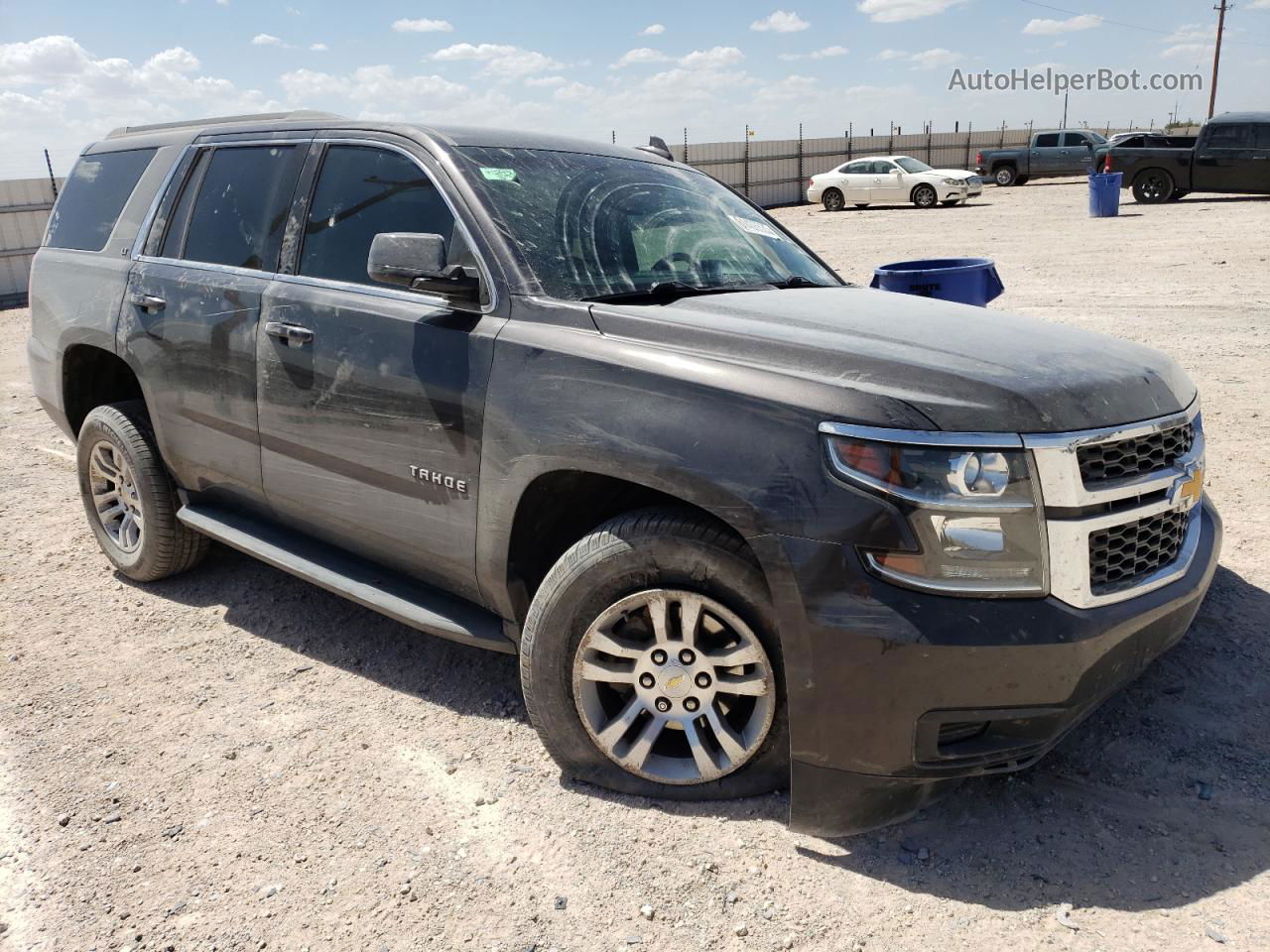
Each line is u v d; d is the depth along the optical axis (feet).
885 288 16.85
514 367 9.14
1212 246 48.47
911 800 8.09
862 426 7.43
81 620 13.52
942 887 7.81
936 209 83.92
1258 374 23.68
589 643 8.75
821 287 11.70
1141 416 8.02
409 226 10.62
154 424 13.34
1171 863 7.94
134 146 14.94
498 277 9.70
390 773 9.75
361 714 10.91
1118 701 10.34
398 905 7.88
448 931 7.59
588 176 11.51
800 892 7.84
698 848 8.40
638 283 10.30
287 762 9.98
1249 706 10.10
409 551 10.50
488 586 9.71
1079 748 9.57
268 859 8.50
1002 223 66.90
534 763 9.83
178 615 13.64
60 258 15.28
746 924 7.52
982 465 7.27
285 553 11.91
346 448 10.68
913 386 7.65
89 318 14.10
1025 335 9.12
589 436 8.47
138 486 13.79
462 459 9.52
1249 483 16.30
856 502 7.35
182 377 12.64
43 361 15.30
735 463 7.77
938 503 7.23
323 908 7.88
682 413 8.10
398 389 10.02
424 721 10.73
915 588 7.28
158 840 8.78
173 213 13.55
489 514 9.36
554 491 9.20
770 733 8.46
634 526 8.50
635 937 7.45
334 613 13.56
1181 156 73.51
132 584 14.80
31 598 14.32
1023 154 104.32
